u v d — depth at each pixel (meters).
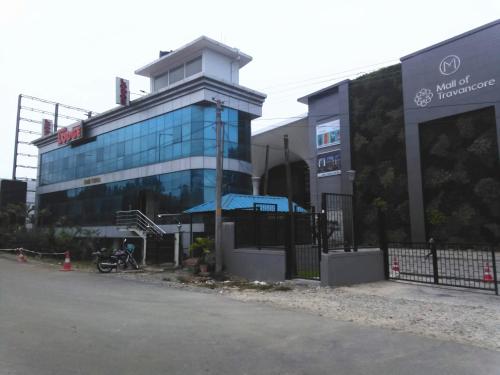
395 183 33.09
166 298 11.20
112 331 7.20
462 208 28.75
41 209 43.12
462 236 28.47
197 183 27.14
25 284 13.94
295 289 12.53
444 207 29.77
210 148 27.62
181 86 28.61
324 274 12.86
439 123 30.80
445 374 5.17
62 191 41.09
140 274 18.27
